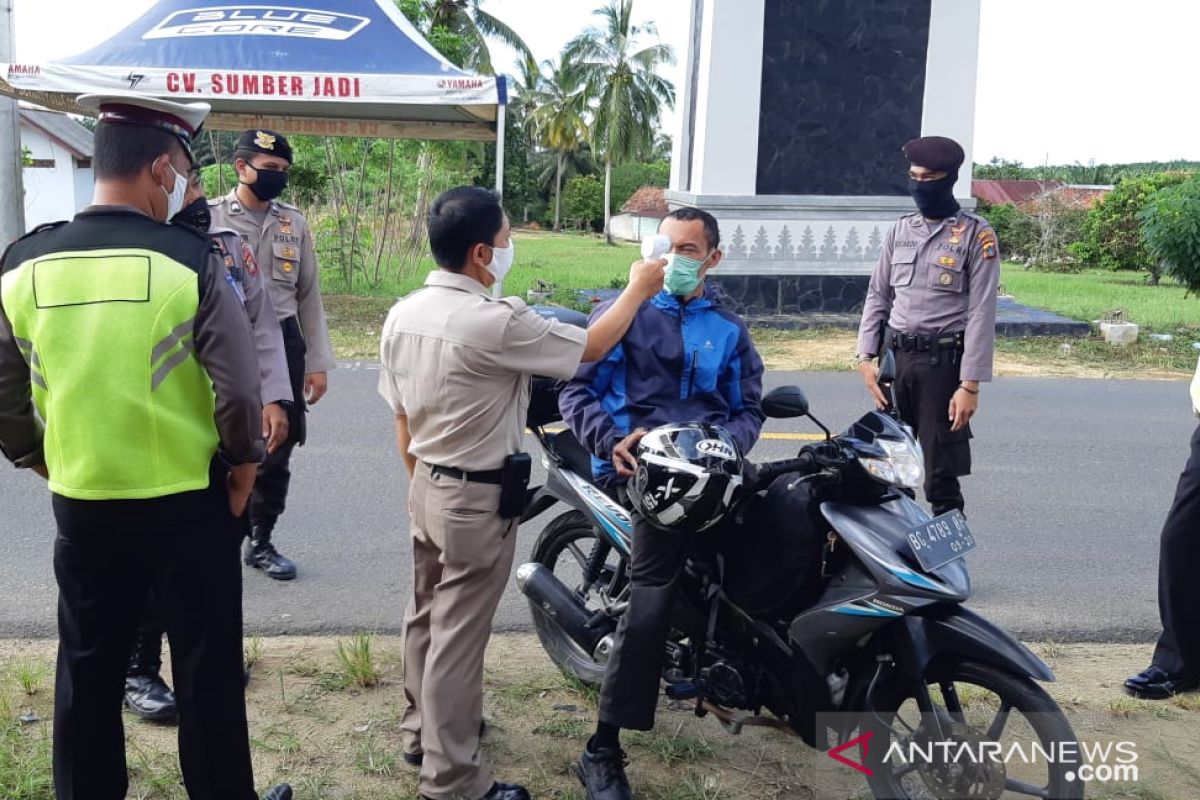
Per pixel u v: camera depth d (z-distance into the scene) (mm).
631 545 3547
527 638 4727
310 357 5129
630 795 3373
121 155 2721
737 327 3545
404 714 3689
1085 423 9164
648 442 3217
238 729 2930
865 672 3281
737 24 14078
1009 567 5695
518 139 58906
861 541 3102
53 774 3096
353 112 13375
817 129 14523
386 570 5441
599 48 50906
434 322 3191
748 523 3418
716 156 14406
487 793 3342
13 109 12609
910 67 14500
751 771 3660
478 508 3242
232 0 11852
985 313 4938
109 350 2637
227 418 2729
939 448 5113
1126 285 25469
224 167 20516
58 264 2672
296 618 4828
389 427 8352
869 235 14836
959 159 5008
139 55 11133
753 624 3402
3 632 4590
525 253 38375
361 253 19281
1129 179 29906
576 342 3166
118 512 2703
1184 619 4184
